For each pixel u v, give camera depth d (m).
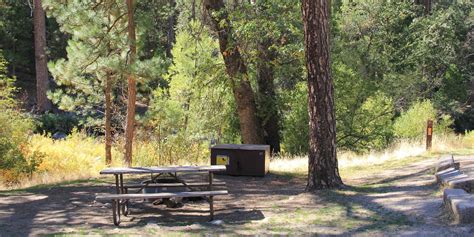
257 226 7.34
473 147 15.74
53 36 37.09
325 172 9.58
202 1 18.19
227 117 21.62
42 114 32.47
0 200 10.06
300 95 19.83
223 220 7.89
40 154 16.84
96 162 19.23
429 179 9.85
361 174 12.34
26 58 40.22
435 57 30.62
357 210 7.79
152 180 9.27
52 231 7.27
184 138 21.27
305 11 9.48
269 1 16.91
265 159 12.99
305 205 8.56
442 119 29.12
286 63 18.78
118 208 7.96
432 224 6.50
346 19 26.12
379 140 20.61
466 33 36.00
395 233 6.35
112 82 19.69
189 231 7.14
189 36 21.12
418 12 32.81
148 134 21.67
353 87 19.61
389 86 25.11
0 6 36.22
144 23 19.06
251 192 10.75
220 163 13.00
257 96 19.28
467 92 35.22
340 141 20.56
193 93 21.69
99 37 17.78
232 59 17.97
